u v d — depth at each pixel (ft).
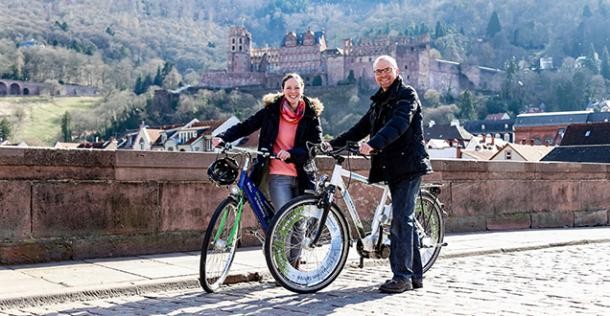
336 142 26.35
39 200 29.60
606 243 40.81
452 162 45.80
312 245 24.04
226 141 25.11
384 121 25.12
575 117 486.38
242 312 20.94
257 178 25.26
